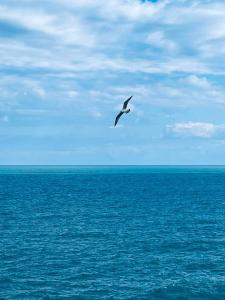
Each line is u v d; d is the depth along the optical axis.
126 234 59.97
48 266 42.25
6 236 57.97
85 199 112.12
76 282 37.16
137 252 48.62
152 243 53.69
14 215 79.19
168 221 72.62
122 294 34.16
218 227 66.25
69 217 77.44
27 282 37.00
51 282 37.09
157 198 115.12
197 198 114.94
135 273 40.00
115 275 39.34
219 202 104.44
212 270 41.16
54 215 80.00
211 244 53.09
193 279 38.09
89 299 32.97
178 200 109.62
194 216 79.06
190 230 63.41
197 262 44.12
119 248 50.72
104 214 82.00
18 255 46.78
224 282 37.22
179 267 42.19
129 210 88.56
